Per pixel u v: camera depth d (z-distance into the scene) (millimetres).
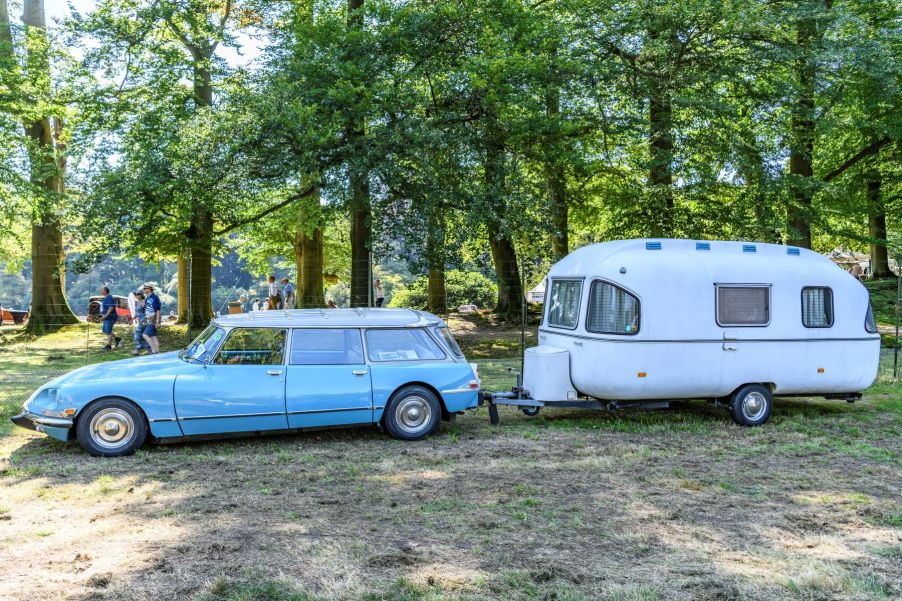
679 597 4090
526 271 17531
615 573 4445
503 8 17969
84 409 7477
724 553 4809
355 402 8242
